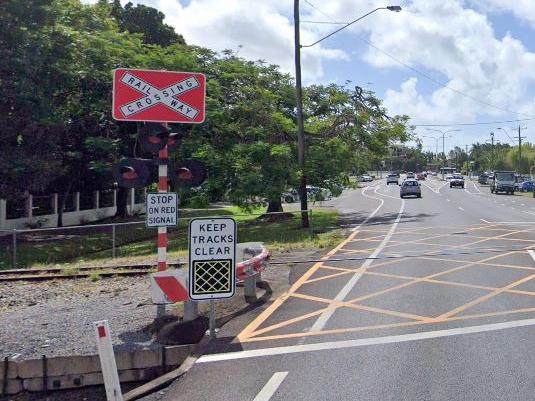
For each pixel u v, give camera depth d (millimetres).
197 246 7531
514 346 7090
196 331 7773
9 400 6559
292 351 7078
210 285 7578
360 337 7586
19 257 20984
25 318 9086
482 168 134125
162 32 44406
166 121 8828
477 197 51375
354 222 26141
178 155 23297
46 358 6707
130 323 8570
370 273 12305
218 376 6336
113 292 11156
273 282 11344
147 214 8711
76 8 27312
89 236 27031
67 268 14016
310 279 11672
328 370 6387
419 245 16969
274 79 29672
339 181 28656
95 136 27734
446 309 9031
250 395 5766
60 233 28391
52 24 22875
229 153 25203
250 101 26719
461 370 6289
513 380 5973
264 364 6648
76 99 26500
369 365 6508
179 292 7793
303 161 24469
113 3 43094
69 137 27797
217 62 27922
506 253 14953
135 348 7258
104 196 39344
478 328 7906
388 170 162750
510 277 11641
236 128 25875
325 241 17891
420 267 12992
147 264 14109
